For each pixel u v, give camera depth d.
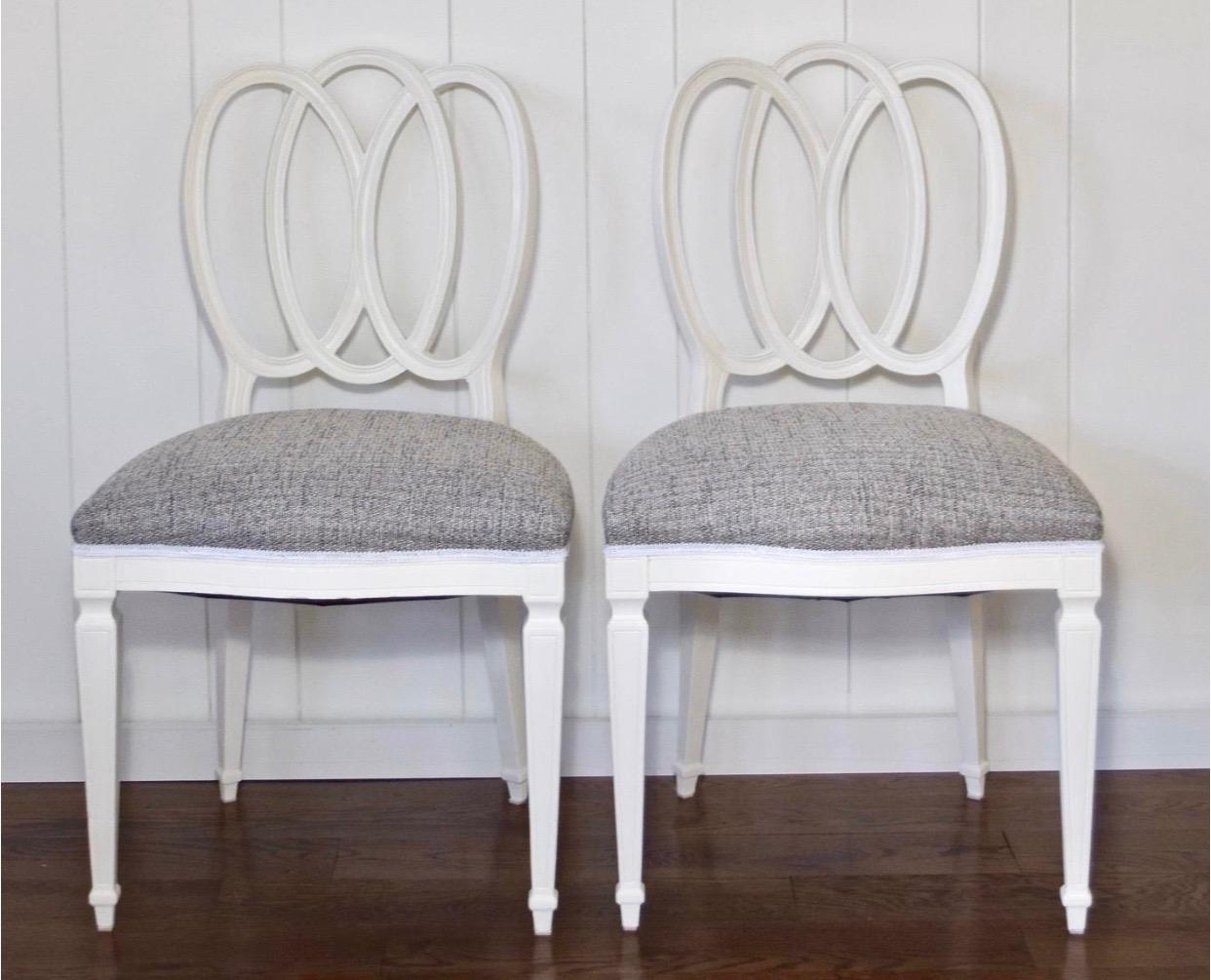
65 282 1.81
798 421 1.45
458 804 1.80
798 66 1.72
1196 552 1.88
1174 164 1.81
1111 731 1.90
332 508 1.33
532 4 1.78
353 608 1.87
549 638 1.37
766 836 1.69
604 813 1.76
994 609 1.88
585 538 1.86
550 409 1.84
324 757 1.88
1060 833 1.69
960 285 1.82
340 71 1.72
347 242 1.81
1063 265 1.83
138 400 1.83
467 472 1.38
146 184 1.80
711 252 1.82
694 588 1.36
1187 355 1.84
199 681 1.88
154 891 1.55
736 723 1.88
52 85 1.78
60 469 1.84
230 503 1.34
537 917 1.44
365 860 1.63
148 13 1.77
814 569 1.32
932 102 1.79
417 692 1.89
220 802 1.82
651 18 1.78
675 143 1.67
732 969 1.37
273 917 1.49
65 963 1.39
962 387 1.69
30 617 1.87
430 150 1.80
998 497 1.35
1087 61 1.79
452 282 1.76
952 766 1.89
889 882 1.56
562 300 1.82
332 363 1.71
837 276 1.72
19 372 1.82
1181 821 1.72
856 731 1.89
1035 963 1.38
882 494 1.32
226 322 1.70
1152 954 1.40
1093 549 1.36
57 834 1.71
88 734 1.42
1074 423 1.86
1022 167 1.81
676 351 1.84
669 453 1.41
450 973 1.37
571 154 1.80
